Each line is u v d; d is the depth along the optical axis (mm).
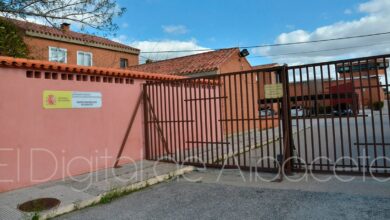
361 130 15680
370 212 4258
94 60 21266
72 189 5996
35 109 6430
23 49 11164
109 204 5418
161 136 8891
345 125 18594
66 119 6973
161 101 8703
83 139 7293
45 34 17641
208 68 13898
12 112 6062
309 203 4773
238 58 15648
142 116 8859
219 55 15547
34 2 9281
